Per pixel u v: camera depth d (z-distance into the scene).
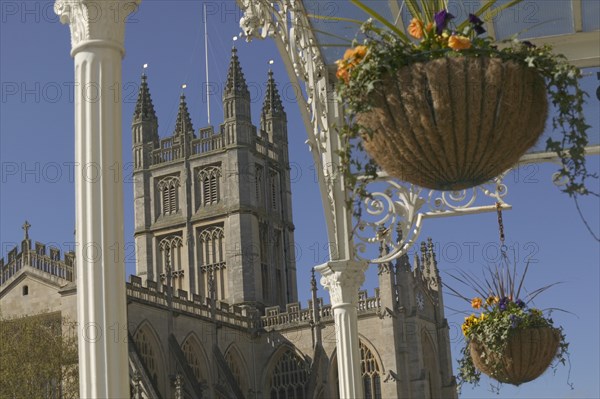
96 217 8.56
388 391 104.88
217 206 132.50
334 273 14.99
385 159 8.88
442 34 8.86
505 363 15.27
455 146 8.52
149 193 137.00
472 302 15.97
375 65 8.55
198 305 104.75
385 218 14.54
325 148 14.43
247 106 135.25
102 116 8.73
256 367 112.81
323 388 110.19
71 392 72.50
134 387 86.38
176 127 137.62
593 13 13.60
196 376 102.12
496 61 8.40
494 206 14.58
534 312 15.30
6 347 70.88
